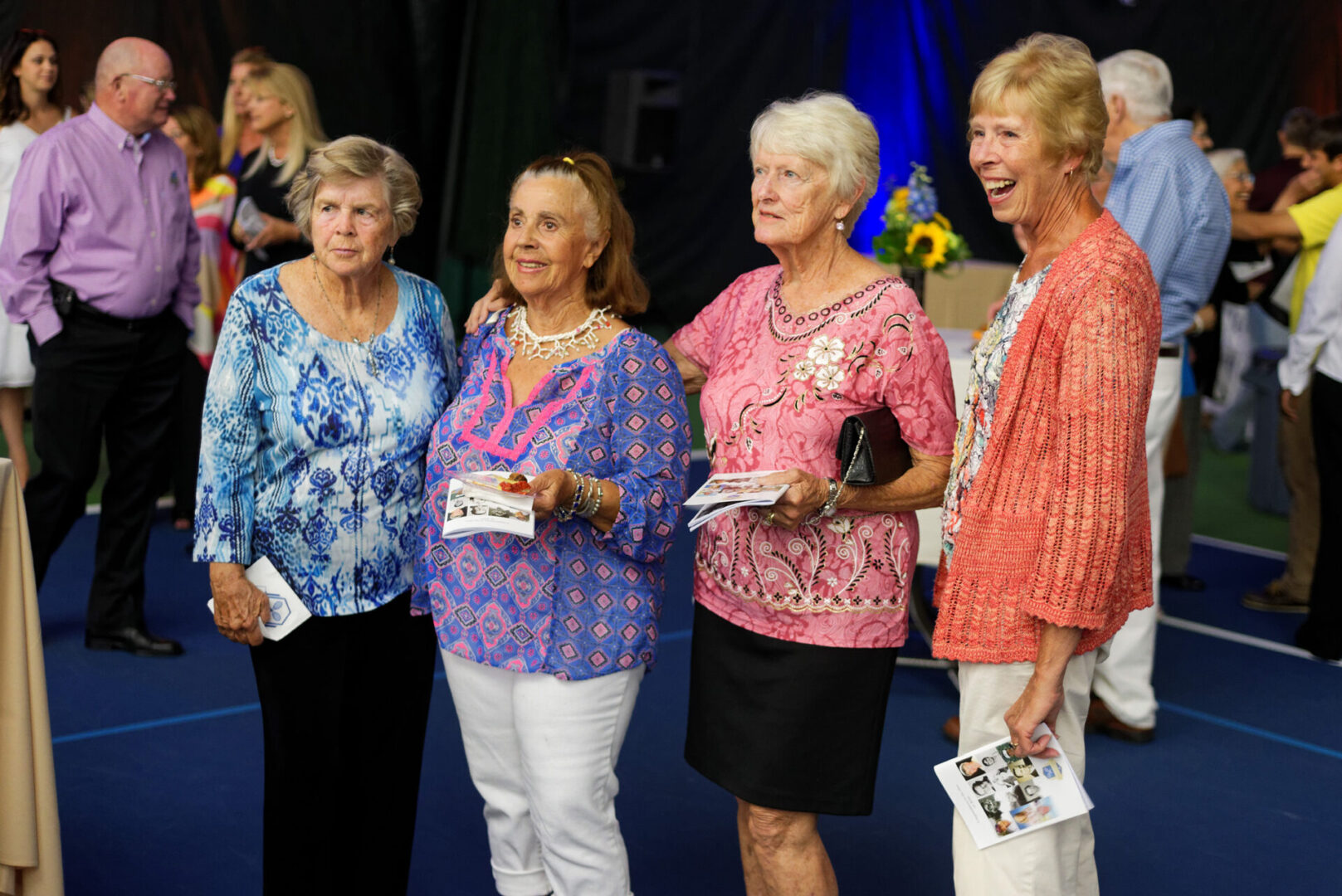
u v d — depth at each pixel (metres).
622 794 3.58
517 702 2.32
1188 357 5.69
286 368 2.30
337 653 2.40
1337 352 4.82
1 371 5.64
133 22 7.99
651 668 2.43
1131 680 4.08
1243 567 6.45
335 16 8.80
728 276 11.32
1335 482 4.91
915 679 4.61
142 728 3.91
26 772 2.39
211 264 6.05
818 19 11.08
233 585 2.31
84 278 4.33
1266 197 6.72
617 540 2.26
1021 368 1.97
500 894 2.57
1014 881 2.04
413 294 2.50
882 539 2.29
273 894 2.48
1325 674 4.86
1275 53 10.78
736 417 2.33
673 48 10.65
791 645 2.31
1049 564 1.94
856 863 3.22
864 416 2.23
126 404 4.50
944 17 11.22
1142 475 2.05
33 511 4.42
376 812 2.54
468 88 9.50
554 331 2.36
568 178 2.28
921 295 4.87
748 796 2.34
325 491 2.33
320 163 2.28
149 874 3.02
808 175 2.22
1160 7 10.86
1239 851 3.36
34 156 4.28
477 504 2.04
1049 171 1.97
